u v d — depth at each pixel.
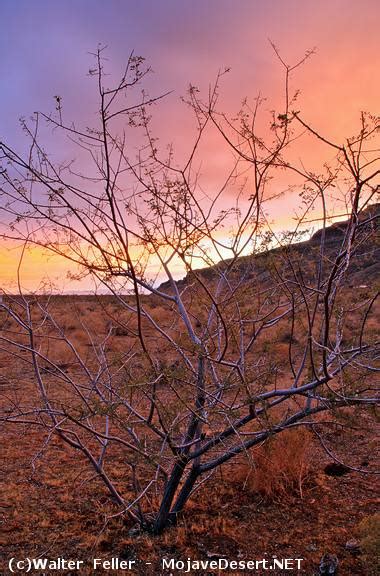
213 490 4.91
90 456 4.16
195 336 3.76
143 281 3.65
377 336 3.68
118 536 4.14
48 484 5.13
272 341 4.00
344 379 3.37
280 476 4.88
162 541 4.02
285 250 3.37
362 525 3.89
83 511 4.54
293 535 4.12
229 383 3.64
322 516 4.41
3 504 4.67
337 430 6.33
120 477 5.33
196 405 3.83
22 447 6.20
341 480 5.14
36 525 4.29
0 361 11.23
